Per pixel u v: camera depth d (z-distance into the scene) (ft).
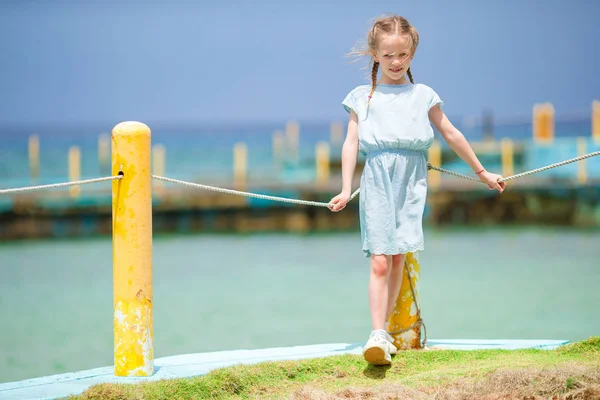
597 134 93.09
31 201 68.85
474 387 11.55
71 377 13.55
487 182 14.39
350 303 34.37
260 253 55.21
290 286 39.73
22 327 29.53
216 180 79.51
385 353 13.15
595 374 11.50
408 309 15.26
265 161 169.27
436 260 49.44
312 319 30.58
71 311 33.06
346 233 69.46
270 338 26.81
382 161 13.73
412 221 13.82
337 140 131.13
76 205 69.87
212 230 72.59
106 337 27.76
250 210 74.33
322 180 80.74
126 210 13.34
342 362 13.76
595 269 44.37
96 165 146.51
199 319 30.60
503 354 14.12
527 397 11.08
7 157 164.25
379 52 13.96
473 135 242.58
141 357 13.47
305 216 74.38
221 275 43.98
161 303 34.71
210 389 12.37
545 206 76.43
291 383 12.95
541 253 52.49
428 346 15.55
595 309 31.81
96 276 44.16
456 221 77.05
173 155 181.06
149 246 13.52
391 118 13.76
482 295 35.78
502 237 64.08
